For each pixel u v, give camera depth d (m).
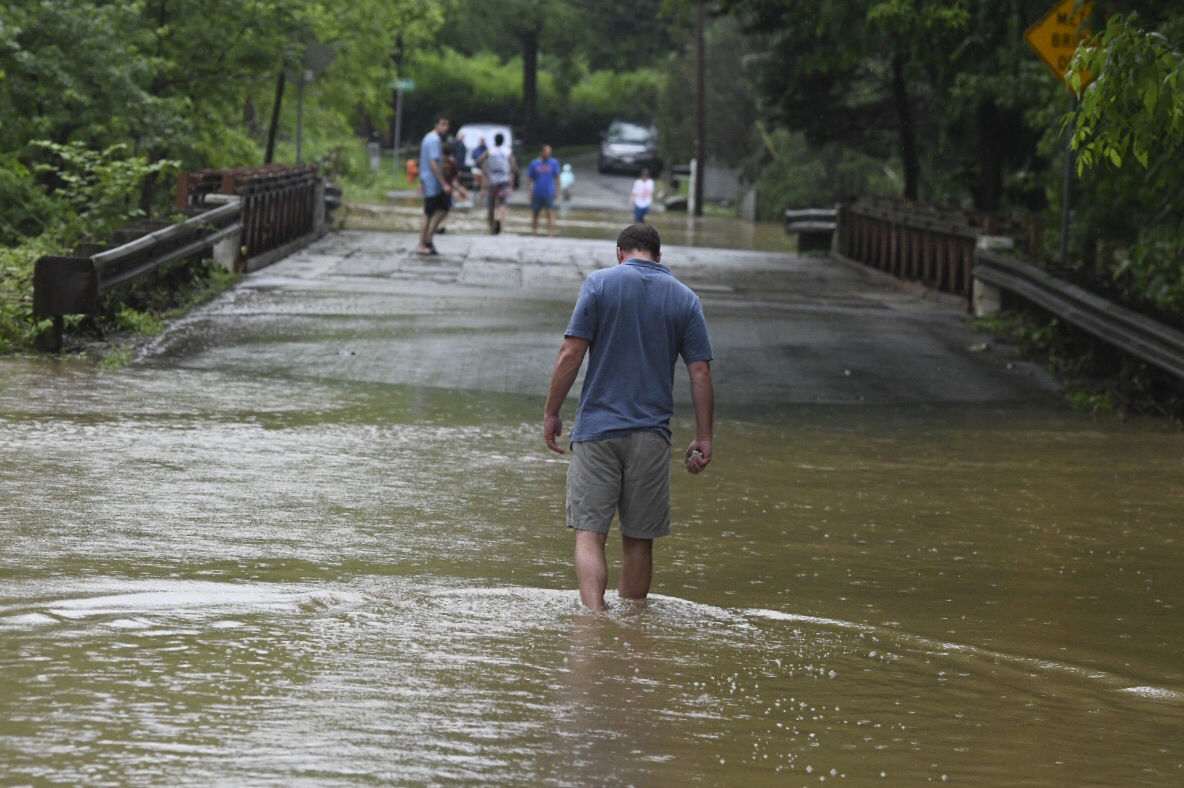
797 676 16.19
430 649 16.38
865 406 41.94
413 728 13.49
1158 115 29.25
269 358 43.12
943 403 43.03
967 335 56.03
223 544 21.98
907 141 98.81
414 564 21.47
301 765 12.33
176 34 87.94
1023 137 88.38
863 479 31.09
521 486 28.38
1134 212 57.16
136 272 46.56
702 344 20.38
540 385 42.09
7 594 18.03
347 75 129.12
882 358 49.41
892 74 106.81
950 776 12.96
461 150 116.94
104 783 11.70
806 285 76.38
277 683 14.71
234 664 15.32
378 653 16.08
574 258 81.19
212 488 26.25
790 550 24.03
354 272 67.69
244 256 63.50
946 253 69.25
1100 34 29.80
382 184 161.88
